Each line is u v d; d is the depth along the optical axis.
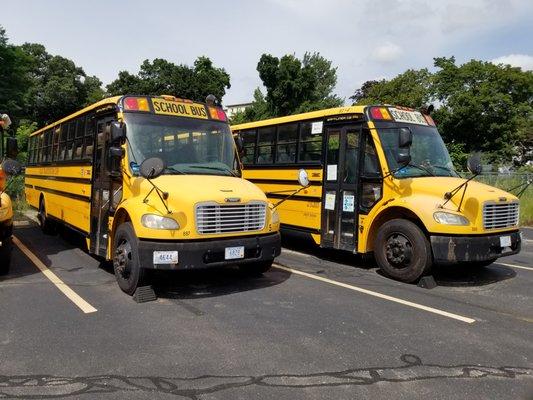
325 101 47.56
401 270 7.51
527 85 33.78
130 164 6.76
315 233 9.25
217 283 7.22
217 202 6.19
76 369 4.16
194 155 7.28
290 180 9.97
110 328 5.19
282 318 5.62
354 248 8.34
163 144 7.09
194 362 4.34
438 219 7.00
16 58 27.59
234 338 4.95
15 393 3.72
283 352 4.60
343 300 6.44
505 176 18.75
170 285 7.02
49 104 48.28
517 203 7.78
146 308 5.92
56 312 5.71
